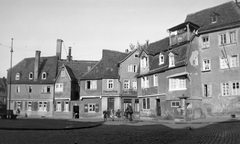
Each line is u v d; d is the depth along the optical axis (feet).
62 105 175.01
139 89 133.39
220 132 47.55
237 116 93.97
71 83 176.14
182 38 110.22
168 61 113.19
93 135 47.14
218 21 106.73
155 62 125.49
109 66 164.04
